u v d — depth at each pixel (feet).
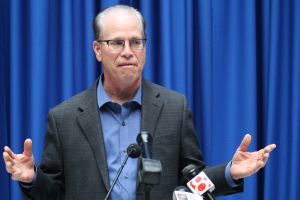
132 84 10.38
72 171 10.13
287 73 14.61
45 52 13.74
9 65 14.02
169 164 10.09
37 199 9.62
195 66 14.74
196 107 14.69
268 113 14.38
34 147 13.61
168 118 10.43
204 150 14.20
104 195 9.79
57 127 10.45
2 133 14.07
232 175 9.12
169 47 13.98
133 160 10.01
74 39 14.29
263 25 14.76
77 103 10.71
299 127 14.46
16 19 13.82
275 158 14.49
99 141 10.13
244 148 9.14
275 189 14.53
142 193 8.18
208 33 14.24
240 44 14.48
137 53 10.04
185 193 7.72
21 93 13.97
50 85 14.25
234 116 14.38
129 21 10.03
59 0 14.28
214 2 14.49
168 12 13.97
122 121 10.48
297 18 14.47
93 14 14.07
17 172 8.87
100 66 14.42
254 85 14.34
